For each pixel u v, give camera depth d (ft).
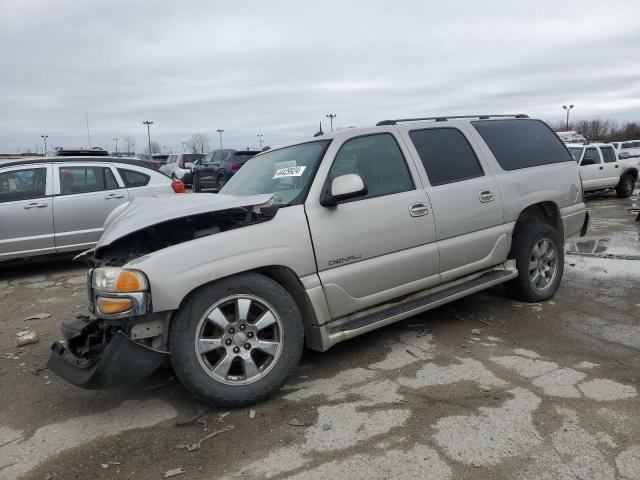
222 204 11.07
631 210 43.47
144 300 9.81
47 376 13.14
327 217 11.93
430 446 9.10
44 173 25.50
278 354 11.00
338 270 12.03
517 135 17.10
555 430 9.41
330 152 12.62
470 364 12.46
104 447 9.64
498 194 15.46
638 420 9.65
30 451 9.64
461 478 8.21
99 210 26.27
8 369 13.70
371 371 12.35
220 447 9.43
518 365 12.28
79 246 26.03
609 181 53.88
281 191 12.75
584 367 12.05
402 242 13.09
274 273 11.62
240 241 10.77
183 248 10.28
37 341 15.79
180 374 10.23
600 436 9.18
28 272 26.55
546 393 10.82
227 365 10.57
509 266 16.26
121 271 9.89
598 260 23.91
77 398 11.78
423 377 11.87
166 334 10.30
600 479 8.05
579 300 17.39
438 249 13.80
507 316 15.89
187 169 94.89
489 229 15.23
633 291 18.34
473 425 9.71
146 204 12.88
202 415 10.63
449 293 14.16
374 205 12.68
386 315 12.82
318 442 9.43
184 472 8.74
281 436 9.70
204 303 10.31
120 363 9.80
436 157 14.55
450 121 15.57
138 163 28.19
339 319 12.34
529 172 16.57
